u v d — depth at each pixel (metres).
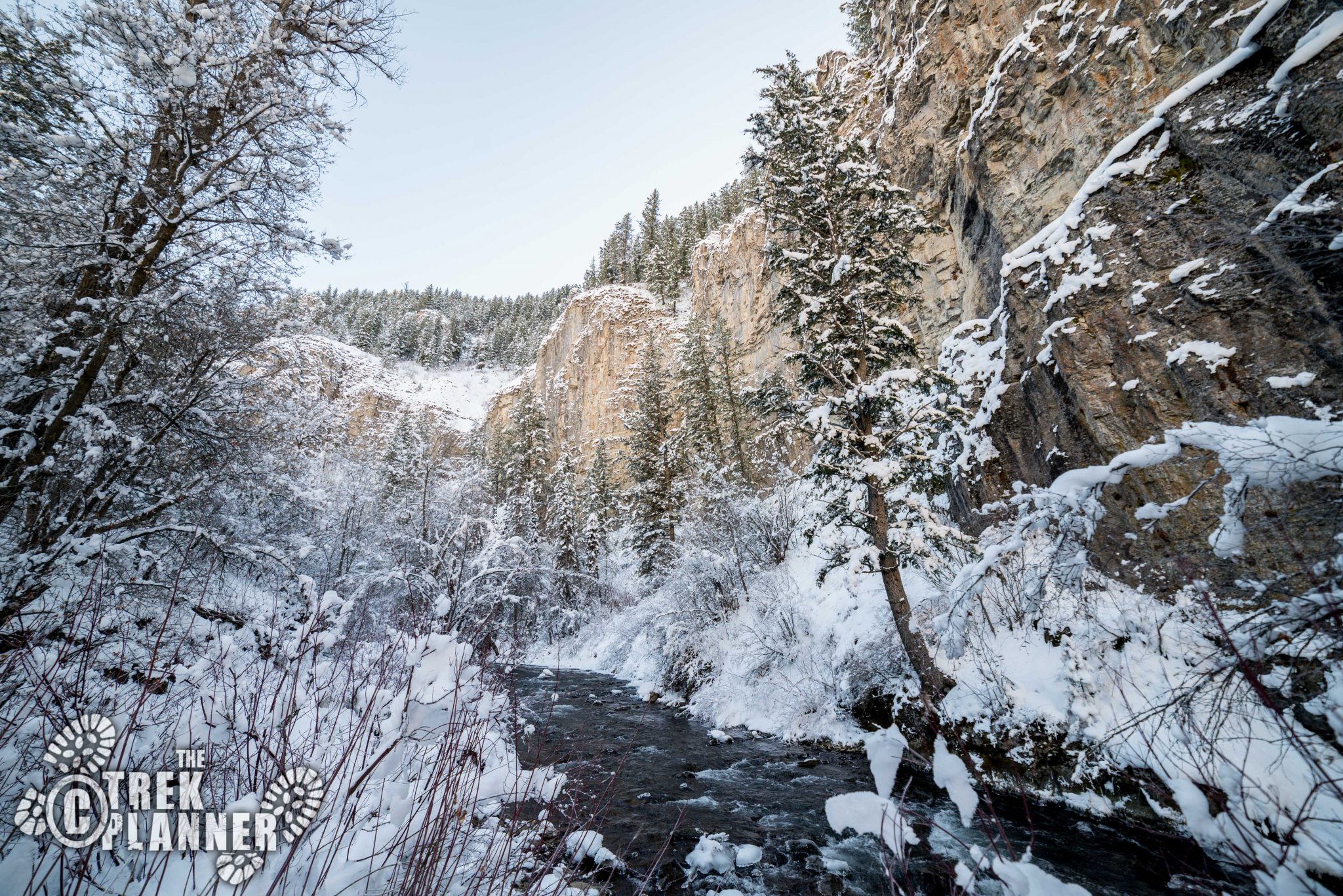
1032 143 13.59
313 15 7.40
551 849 4.42
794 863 5.32
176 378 7.76
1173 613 6.26
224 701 3.24
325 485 13.58
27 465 5.95
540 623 19.28
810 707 10.41
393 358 87.31
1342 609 2.63
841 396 10.30
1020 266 11.69
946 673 8.41
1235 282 7.57
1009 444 11.82
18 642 2.75
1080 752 6.38
